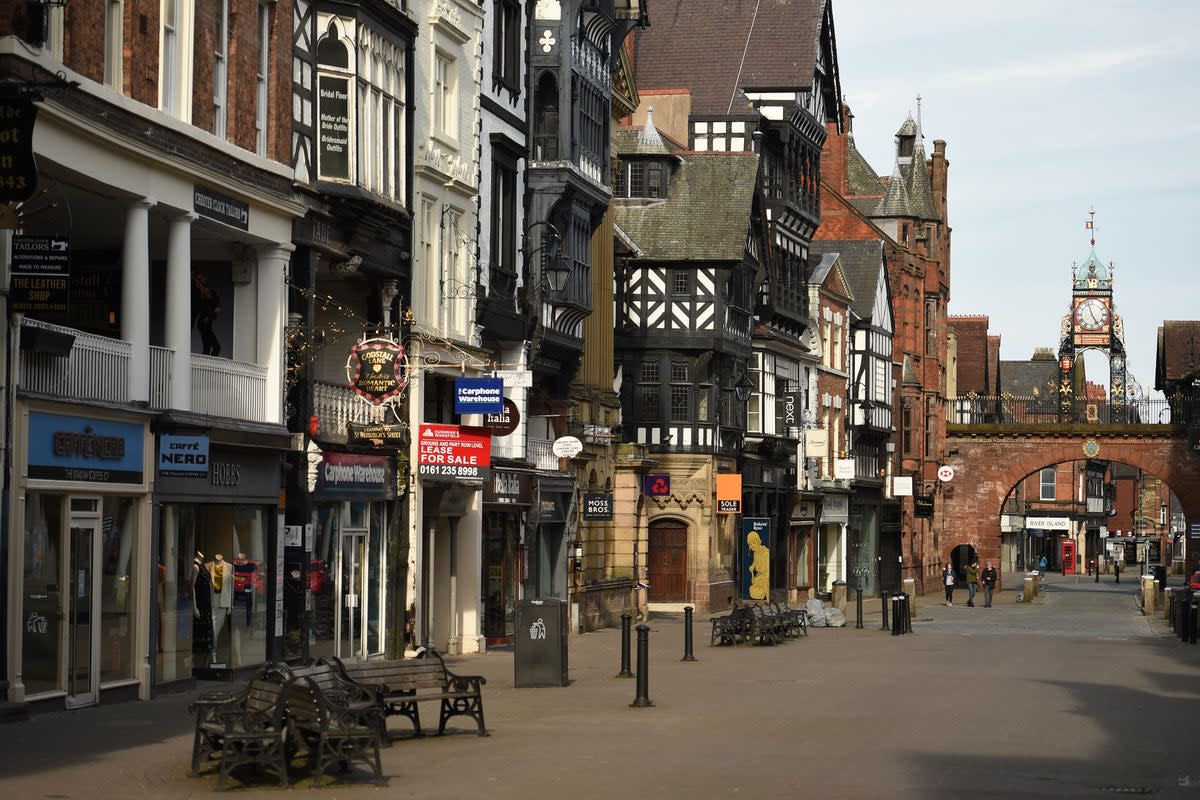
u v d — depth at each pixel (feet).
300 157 92.12
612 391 157.17
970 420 323.16
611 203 155.22
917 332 282.56
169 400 78.89
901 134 297.94
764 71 205.67
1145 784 53.26
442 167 110.42
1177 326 355.36
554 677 85.15
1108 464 475.31
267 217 87.10
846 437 238.27
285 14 89.86
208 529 83.66
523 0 128.36
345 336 101.81
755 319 193.36
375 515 101.91
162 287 88.74
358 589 99.55
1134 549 505.66
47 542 68.95
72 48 68.59
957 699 80.84
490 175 120.78
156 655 78.59
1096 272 363.76
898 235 280.10
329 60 94.99
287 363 89.97
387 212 98.07
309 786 49.93
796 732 65.72
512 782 51.31
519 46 126.62
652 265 176.96
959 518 301.22
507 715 71.05
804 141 210.79
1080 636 147.23
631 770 54.29
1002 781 53.26
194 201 79.51
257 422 86.02
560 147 131.54
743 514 191.93
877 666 102.94
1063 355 364.99
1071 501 413.18
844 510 236.02
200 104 80.89
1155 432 287.07
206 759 51.72
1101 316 363.76
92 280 82.94
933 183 312.29
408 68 104.42
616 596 156.35
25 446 66.28
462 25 113.70
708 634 141.49
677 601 178.70
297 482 90.27
